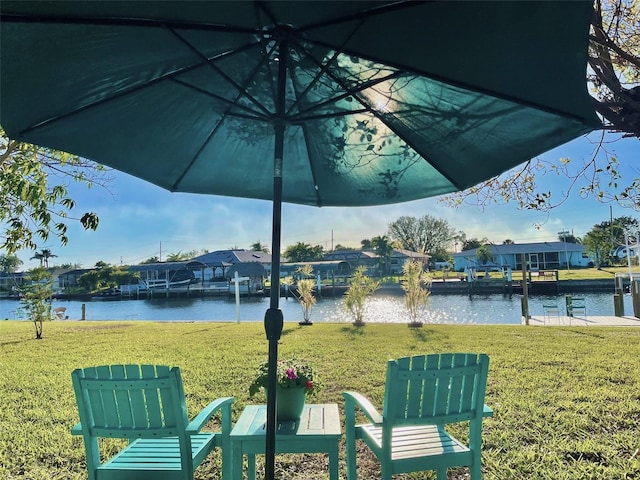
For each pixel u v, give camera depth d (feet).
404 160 8.30
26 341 32.27
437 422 7.23
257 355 23.47
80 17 4.66
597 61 8.07
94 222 10.87
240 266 128.88
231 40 5.72
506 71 5.13
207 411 7.55
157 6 4.65
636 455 10.23
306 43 5.69
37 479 9.75
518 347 24.50
